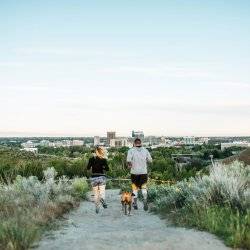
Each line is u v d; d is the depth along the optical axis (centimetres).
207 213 1016
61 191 1867
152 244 788
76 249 768
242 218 952
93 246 777
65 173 4150
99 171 1452
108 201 1859
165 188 1797
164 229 984
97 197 1448
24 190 1606
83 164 4297
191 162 6788
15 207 1217
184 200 1380
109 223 1230
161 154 12512
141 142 1462
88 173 4188
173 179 4103
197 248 777
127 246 774
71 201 1658
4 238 824
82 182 2417
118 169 4119
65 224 1175
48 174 2248
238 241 807
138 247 770
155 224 1184
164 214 1330
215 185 1209
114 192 2436
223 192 1175
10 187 1609
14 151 8988
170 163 6819
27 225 920
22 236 830
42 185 1712
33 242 855
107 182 3206
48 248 798
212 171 1437
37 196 1530
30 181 1789
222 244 813
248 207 1066
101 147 1462
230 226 888
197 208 1119
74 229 1103
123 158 5169
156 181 3450
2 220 977
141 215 1384
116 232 899
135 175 1453
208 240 836
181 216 1156
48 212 1261
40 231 985
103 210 1520
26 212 1187
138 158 1448
